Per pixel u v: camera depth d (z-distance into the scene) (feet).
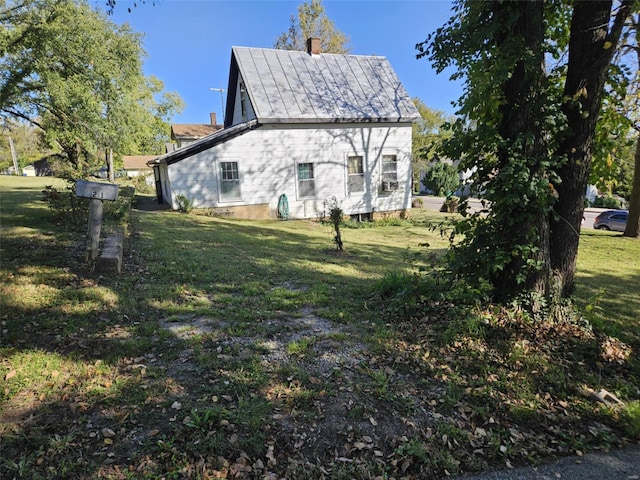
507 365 12.01
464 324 13.64
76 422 8.58
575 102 13.60
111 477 7.15
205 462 7.61
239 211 50.83
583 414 10.03
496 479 7.74
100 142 45.65
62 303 15.07
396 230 49.62
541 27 13.16
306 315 15.83
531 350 12.62
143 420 8.75
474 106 13.71
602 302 20.57
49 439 8.00
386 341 13.41
